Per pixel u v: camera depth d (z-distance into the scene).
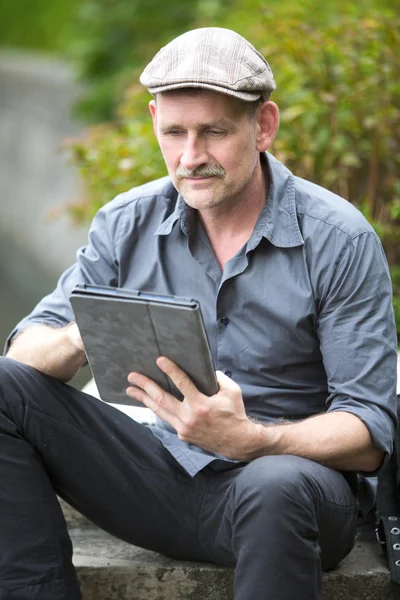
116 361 4.75
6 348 5.52
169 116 4.91
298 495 4.54
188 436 4.77
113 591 5.41
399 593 5.29
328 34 8.59
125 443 5.13
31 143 23.80
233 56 4.89
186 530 5.16
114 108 16.92
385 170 8.37
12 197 23.88
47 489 4.96
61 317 5.52
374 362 4.98
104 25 18.28
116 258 5.54
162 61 4.91
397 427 5.30
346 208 5.21
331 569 5.30
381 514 5.39
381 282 5.08
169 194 5.52
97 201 9.46
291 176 5.31
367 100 8.18
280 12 9.79
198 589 5.35
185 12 17.44
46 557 4.90
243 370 5.28
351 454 4.89
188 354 4.55
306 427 4.88
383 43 8.17
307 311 5.13
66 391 5.06
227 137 4.90
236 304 5.25
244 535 4.57
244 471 4.64
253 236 5.18
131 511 5.16
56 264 17.20
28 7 33.69
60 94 21.48
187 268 5.38
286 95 8.42
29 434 4.97
